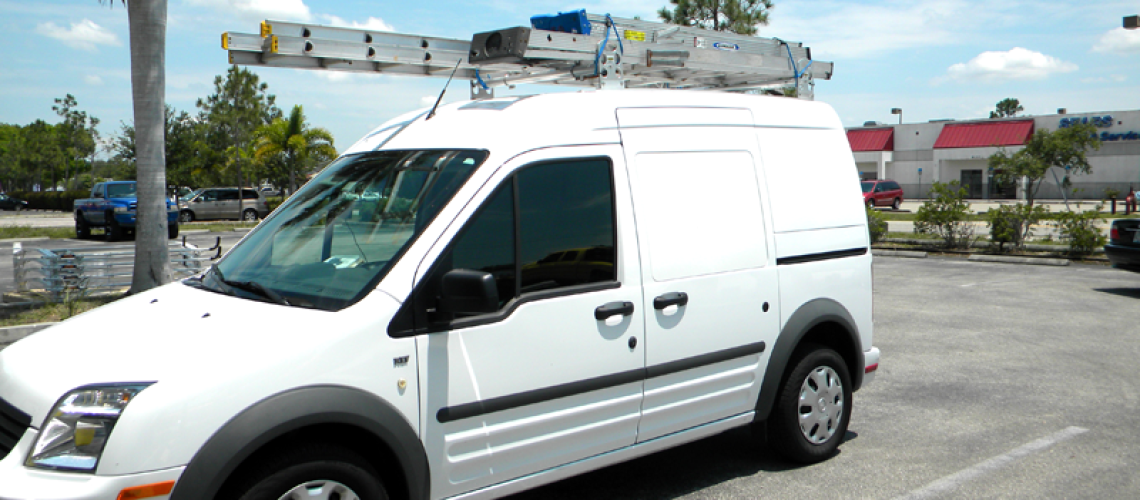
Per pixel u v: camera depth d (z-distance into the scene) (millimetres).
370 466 3162
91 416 2725
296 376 2947
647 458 5121
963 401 6332
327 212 3754
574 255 3752
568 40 4602
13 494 2668
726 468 4906
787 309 4672
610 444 3949
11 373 3113
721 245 4340
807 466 4918
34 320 9469
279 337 2996
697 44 5512
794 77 6008
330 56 4250
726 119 4570
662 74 5543
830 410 4988
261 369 2893
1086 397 6391
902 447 5250
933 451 5164
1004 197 54000
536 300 3586
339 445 3094
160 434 2701
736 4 23688
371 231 3518
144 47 10742
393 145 3992
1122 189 49844
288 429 2895
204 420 2764
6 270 16578
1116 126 50031
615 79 4766
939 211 18656
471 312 3154
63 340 3264
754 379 4547
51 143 79938
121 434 2680
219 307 3346
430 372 3275
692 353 4184
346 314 3129
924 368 7449
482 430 3455
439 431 3320
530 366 3564
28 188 93875
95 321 3457
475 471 3480
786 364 4715
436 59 4602
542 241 3648
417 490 3279
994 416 5914
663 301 4023
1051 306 10711
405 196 3586
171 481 2701
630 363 3918
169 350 2951
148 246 11008
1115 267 11680
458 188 3480
